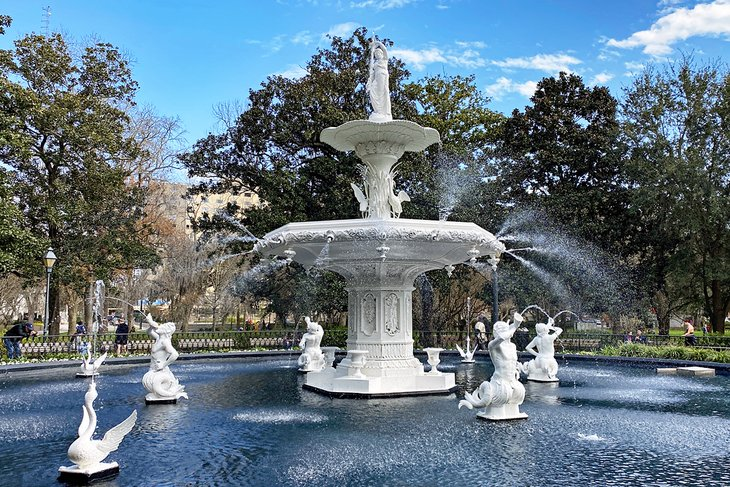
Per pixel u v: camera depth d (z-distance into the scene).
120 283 29.33
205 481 5.25
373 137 10.70
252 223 23.27
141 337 19.00
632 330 27.42
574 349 20.20
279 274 26.09
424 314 24.83
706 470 5.57
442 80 28.20
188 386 11.26
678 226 24.41
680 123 24.81
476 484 5.16
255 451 6.27
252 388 10.97
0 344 18.19
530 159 25.89
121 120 23.22
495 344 7.81
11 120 18.31
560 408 8.83
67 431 7.33
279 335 21.81
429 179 22.72
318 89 23.23
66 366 14.31
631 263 26.05
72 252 21.03
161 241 28.84
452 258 11.00
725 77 24.38
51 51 20.92
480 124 28.64
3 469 5.65
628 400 9.64
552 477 5.35
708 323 31.70
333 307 23.83
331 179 22.97
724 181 23.89
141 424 7.64
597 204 25.22
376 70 10.97
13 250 17.55
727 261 24.36
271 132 23.73
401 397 9.74
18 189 20.09
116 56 22.67
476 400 7.78
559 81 26.38
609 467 5.67
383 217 10.78
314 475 5.42
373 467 5.67
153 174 27.12
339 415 8.20
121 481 5.26
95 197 21.78
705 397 9.97
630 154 25.20
